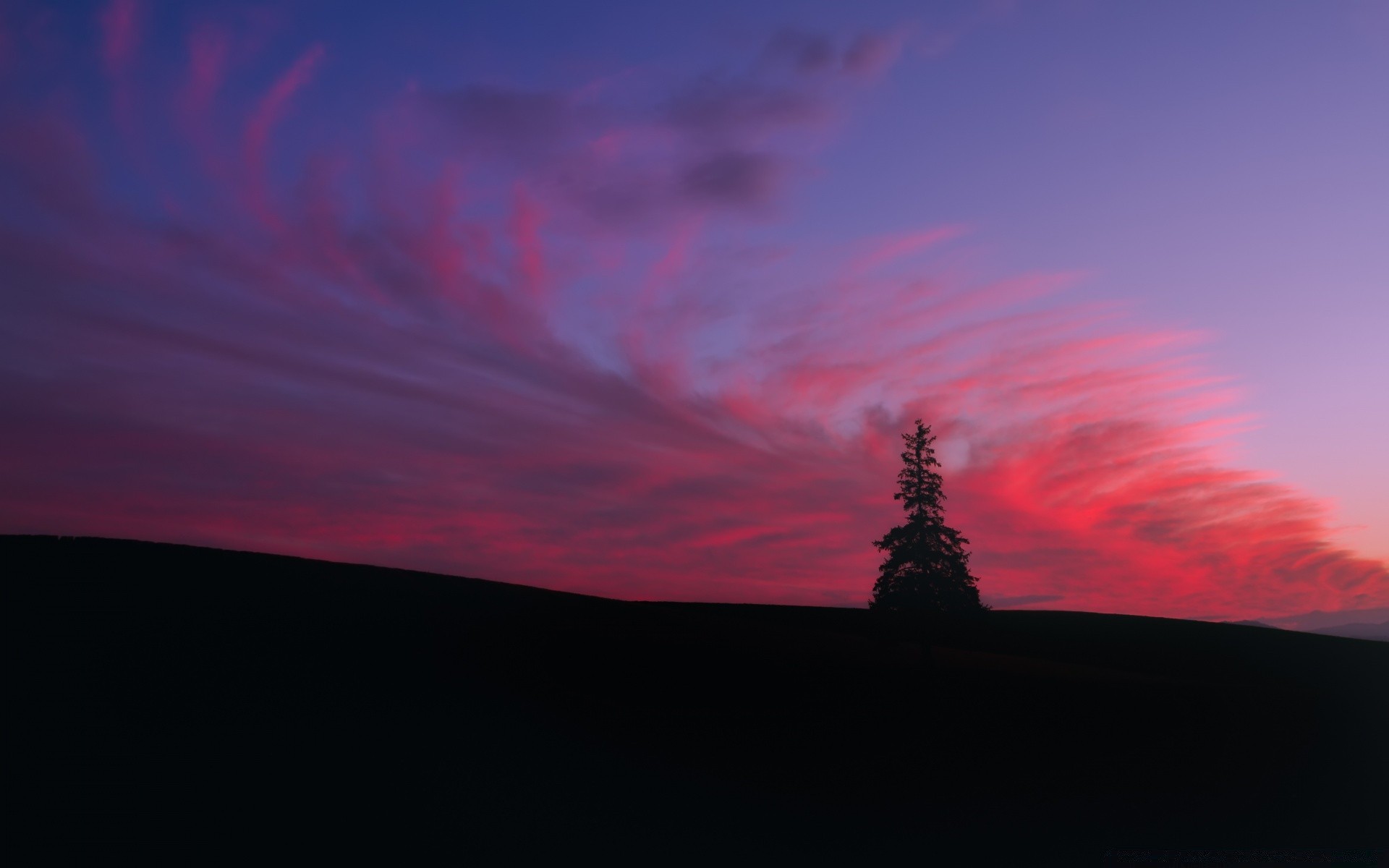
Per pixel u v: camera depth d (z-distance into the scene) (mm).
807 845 21812
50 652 30266
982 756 28047
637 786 24953
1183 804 24672
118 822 20766
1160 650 56938
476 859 20344
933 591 45906
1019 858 21312
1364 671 52062
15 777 22453
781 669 37438
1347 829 23172
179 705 27375
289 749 25312
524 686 32219
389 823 21688
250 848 20047
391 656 33812
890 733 29844
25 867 18734
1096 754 28375
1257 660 54781
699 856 21078
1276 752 28797
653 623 45188
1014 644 56500
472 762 25562
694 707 31500
